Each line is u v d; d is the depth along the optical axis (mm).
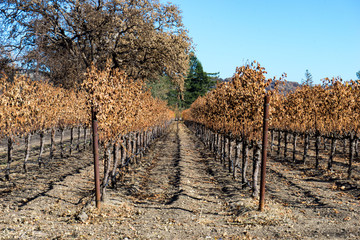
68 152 24344
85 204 10148
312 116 19406
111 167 17984
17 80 16188
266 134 9539
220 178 16078
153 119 25797
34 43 28719
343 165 19156
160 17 32750
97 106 10086
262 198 9594
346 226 8109
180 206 10695
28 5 28219
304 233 7645
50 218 8945
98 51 33344
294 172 17406
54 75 30203
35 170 17047
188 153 26438
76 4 30078
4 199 11188
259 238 7348
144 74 37344
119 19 30438
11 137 14672
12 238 6996
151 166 20188
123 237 7488
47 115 18234
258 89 12273
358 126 15297
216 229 8156
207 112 24594
